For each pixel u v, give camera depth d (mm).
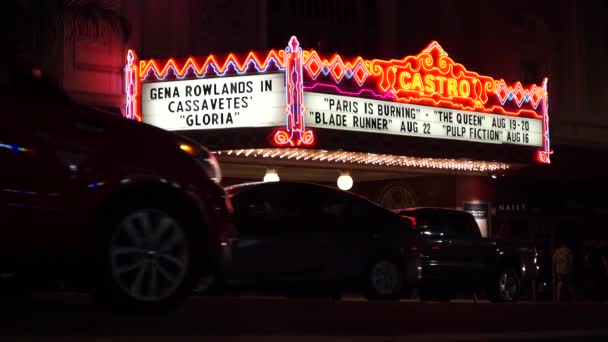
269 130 20031
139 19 21672
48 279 6430
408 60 22578
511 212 29078
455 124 23703
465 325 6418
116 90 21094
